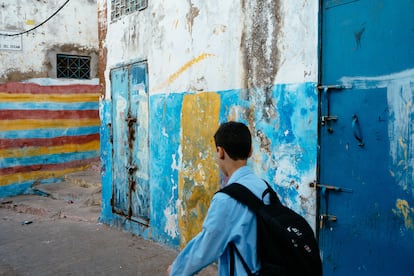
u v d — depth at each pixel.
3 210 7.71
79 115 9.33
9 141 8.48
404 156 2.62
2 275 4.40
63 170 9.17
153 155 5.11
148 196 5.25
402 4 2.61
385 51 2.71
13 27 8.41
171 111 4.76
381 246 2.77
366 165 2.85
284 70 3.40
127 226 5.72
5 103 8.40
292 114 3.35
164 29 4.82
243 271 1.75
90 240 5.45
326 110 3.08
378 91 2.76
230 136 1.95
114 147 5.98
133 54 5.43
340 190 3.01
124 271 4.37
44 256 4.94
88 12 9.42
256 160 3.71
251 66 3.73
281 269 1.69
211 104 4.19
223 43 4.02
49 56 8.90
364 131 2.85
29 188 8.73
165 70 4.82
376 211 2.79
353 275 2.95
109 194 6.14
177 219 4.74
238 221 1.78
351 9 2.90
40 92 8.79
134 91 5.45
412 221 2.58
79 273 4.38
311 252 1.70
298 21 3.27
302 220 1.80
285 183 3.43
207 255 1.78
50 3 8.84
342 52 2.97
